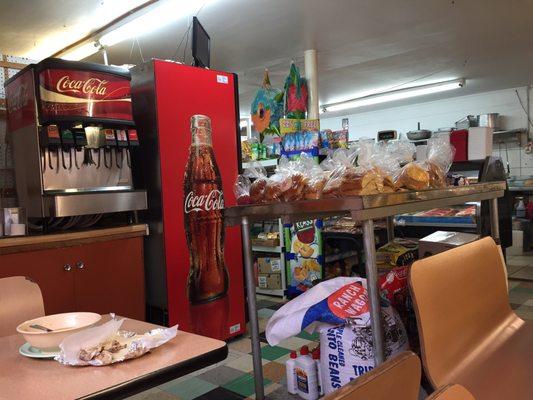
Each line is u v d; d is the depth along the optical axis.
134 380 0.94
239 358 3.16
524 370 1.50
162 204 3.21
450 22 5.15
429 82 8.34
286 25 5.00
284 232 4.73
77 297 2.94
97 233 3.03
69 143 2.88
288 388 2.24
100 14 4.57
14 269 2.68
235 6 4.41
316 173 2.06
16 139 3.22
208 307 3.46
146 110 3.25
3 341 1.32
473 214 4.23
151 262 3.35
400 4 4.55
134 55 5.92
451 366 1.45
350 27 5.14
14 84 3.17
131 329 1.33
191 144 3.36
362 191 1.72
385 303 1.95
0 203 3.42
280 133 4.71
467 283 1.69
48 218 3.04
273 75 7.20
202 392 2.65
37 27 4.89
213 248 3.49
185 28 4.94
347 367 1.91
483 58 6.78
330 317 1.90
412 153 2.28
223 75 3.59
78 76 2.81
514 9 4.82
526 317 3.64
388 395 0.66
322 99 9.54
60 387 0.92
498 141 9.33
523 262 5.97
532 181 7.70
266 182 2.20
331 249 4.64
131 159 3.42
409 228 4.61
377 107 10.59
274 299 4.80
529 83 8.72
